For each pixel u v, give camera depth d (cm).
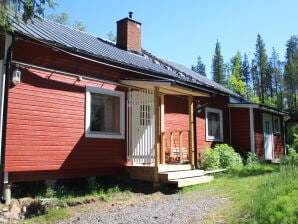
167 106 1297
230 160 1363
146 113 1061
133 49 1465
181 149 1151
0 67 795
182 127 1361
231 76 4638
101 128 1005
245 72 6625
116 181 1042
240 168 1301
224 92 1605
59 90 897
